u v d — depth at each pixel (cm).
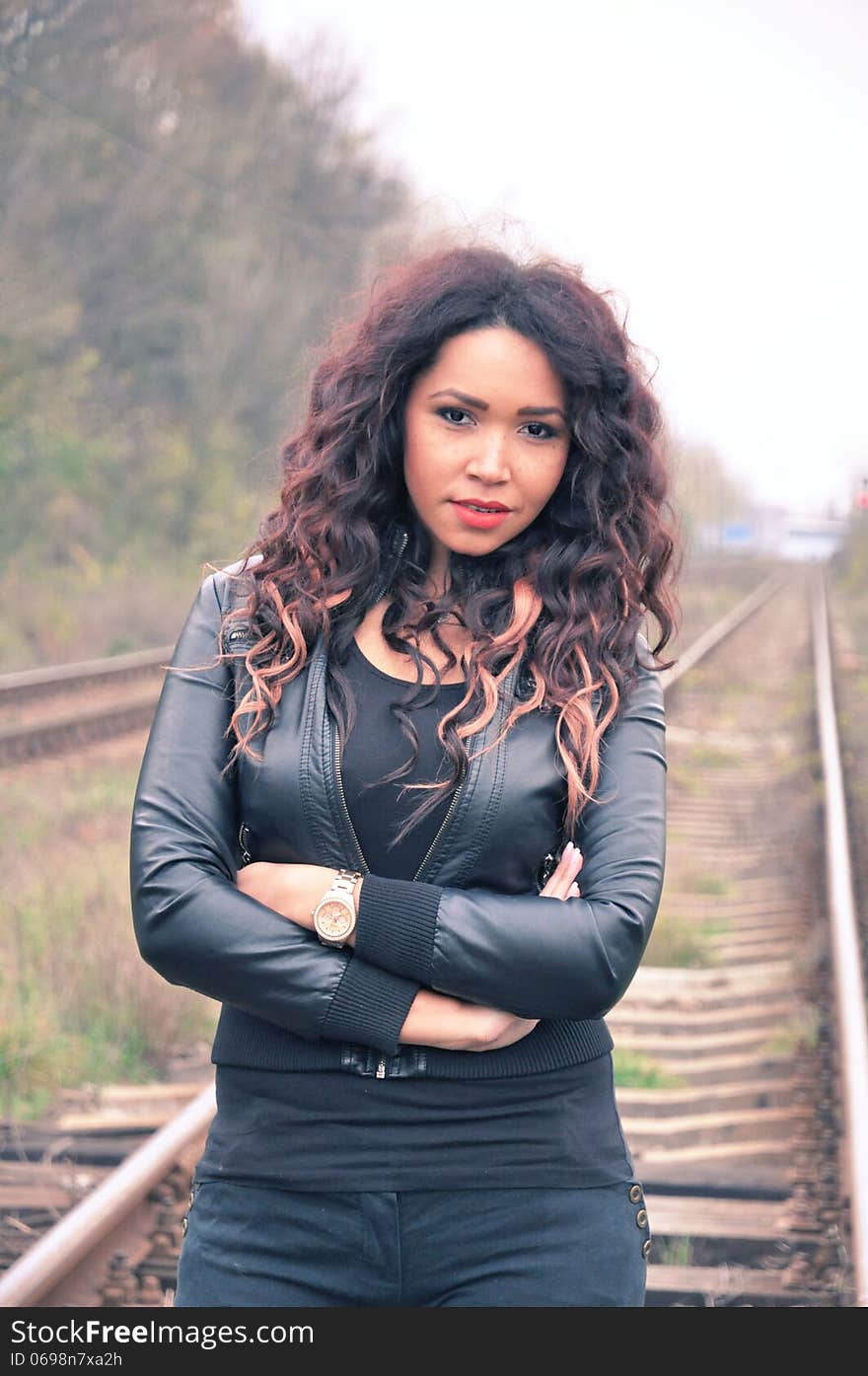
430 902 185
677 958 708
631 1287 191
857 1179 394
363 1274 185
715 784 1225
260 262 2548
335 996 184
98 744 1152
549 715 198
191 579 2205
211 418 2412
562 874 197
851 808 1054
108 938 606
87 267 2342
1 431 2069
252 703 195
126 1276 344
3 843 786
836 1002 583
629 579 205
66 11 2327
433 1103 186
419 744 193
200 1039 580
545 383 195
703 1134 500
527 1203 186
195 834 194
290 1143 187
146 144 2428
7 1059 503
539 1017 187
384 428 204
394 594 202
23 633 1680
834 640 2689
